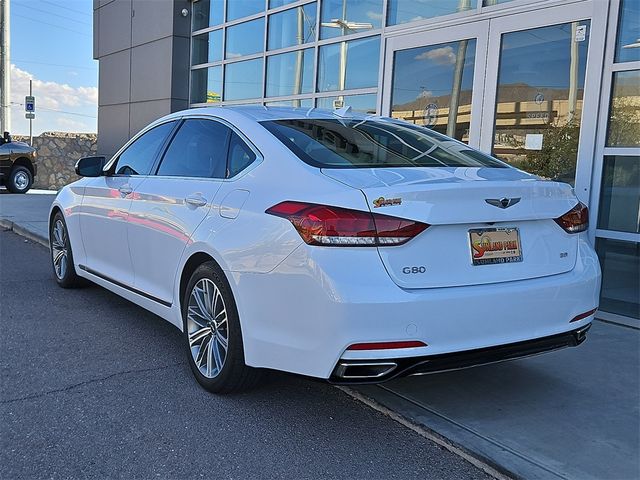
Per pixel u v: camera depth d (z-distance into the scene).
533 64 6.04
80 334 4.73
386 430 3.24
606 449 3.00
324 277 2.80
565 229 3.32
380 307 2.74
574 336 3.34
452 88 6.95
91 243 5.27
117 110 14.13
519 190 3.11
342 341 2.77
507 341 3.02
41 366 4.04
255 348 3.17
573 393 3.67
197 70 12.27
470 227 2.99
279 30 10.23
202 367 3.70
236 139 3.78
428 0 7.27
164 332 4.82
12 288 6.12
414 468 2.88
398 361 2.80
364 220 2.80
